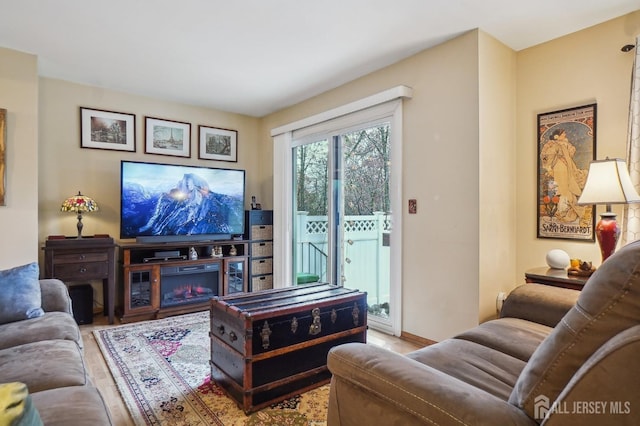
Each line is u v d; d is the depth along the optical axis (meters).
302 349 2.17
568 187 2.73
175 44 2.97
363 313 2.50
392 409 1.10
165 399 2.10
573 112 2.71
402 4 2.38
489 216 2.76
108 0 2.36
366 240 3.62
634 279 0.83
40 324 1.97
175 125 4.48
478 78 2.69
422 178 3.04
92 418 1.12
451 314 2.83
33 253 3.12
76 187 3.83
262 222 4.68
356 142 3.73
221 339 2.21
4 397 0.72
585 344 0.87
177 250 4.15
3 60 3.02
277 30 2.73
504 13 2.48
